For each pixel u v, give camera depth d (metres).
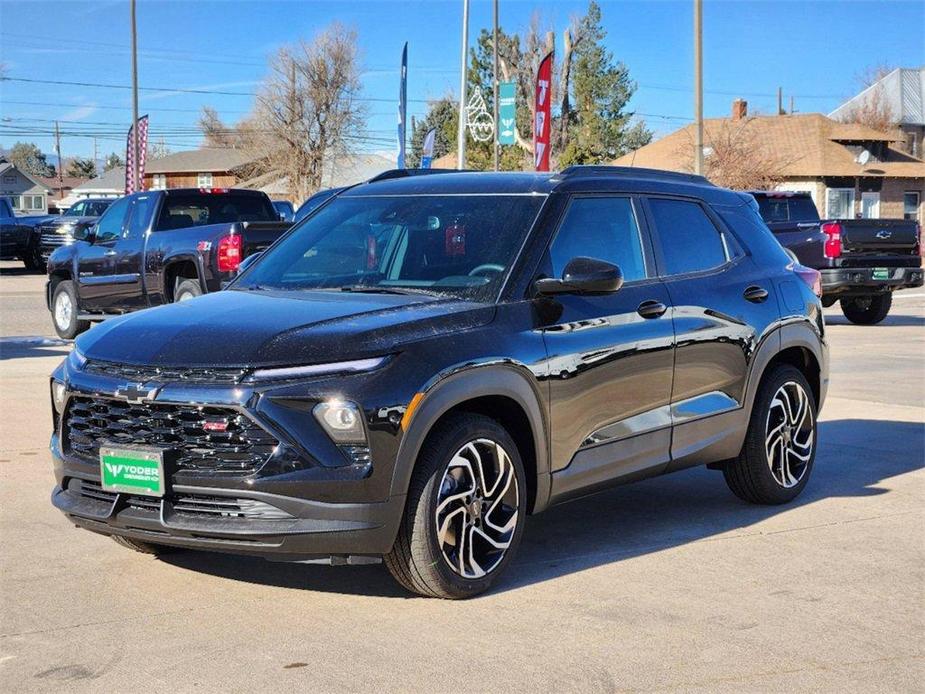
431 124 74.31
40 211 99.50
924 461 7.65
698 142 26.95
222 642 4.19
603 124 58.53
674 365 5.63
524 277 5.03
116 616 4.47
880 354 13.98
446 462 4.52
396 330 4.51
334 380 4.29
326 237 5.70
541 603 4.66
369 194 5.90
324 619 4.45
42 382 10.64
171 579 4.95
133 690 3.75
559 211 5.33
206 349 4.43
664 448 5.63
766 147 49.66
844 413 9.53
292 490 4.22
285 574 5.04
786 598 4.76
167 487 4.33
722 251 6.27
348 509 4.26
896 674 3.95
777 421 6.40
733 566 5.23
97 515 4.52
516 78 56.19
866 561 5.33
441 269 5.18
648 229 5.79
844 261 17.66
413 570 4.52
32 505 6.22
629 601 4.70
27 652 4.09
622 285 5.50
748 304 6.19
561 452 5.04
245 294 5.22
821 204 48.31
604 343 5.21
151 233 13.77
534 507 5.00
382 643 4.18
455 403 4.51
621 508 6.42
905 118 68.94
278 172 60.72
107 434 4.56
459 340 4.62
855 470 7.39
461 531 4.62
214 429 4.27
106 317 14.57
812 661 4.05
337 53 58.44
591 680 3.85
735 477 6.36
